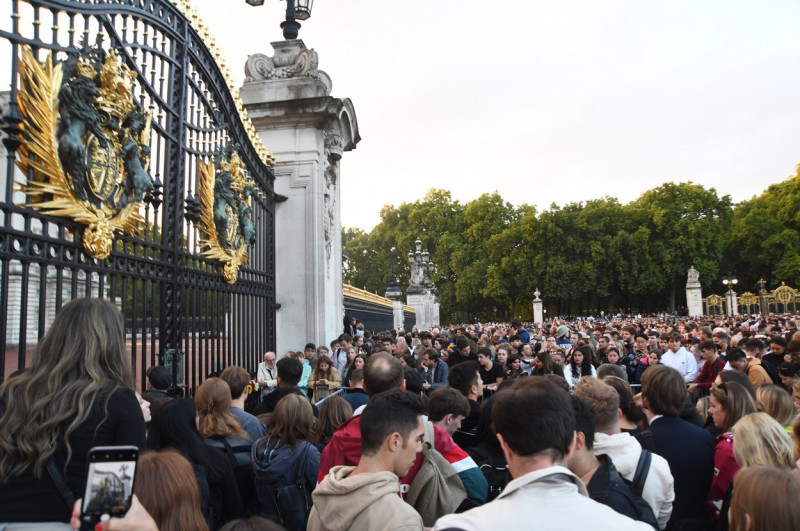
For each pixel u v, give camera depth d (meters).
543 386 2.13
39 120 4.24
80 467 2.31
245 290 8.35
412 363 9.16
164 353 5.98
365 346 10.88
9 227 4.02
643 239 63.59
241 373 4.69
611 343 10.81
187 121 6.79
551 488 1.93
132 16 5.70
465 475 3.41
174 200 6.41
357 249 80.19
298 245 10.05
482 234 70.06
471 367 5.40
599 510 1.89
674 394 4.06
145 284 5.66
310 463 3.79
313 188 10.09
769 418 3.60
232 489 3.39
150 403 3.99
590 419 2.89
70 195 4.49
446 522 1.94
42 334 4.23
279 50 10.66
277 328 9.95
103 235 4.83
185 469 2.33
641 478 3.25
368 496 2.38
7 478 2.25
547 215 64.25
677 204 65.31
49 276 10.09
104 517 1.74
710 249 65.62
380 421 2.59
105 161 4.86
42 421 2.28
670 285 67.31
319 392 8.59
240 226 8.06
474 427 5.27
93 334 2.50
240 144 8.23
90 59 4.77
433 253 73.06
